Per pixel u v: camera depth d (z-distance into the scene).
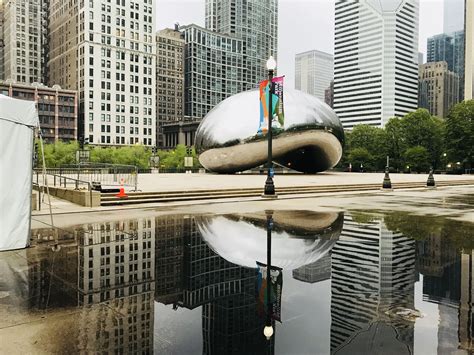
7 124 8.05
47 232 10.28
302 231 10.51
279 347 4.00
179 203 17.36
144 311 4.97
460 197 21.98
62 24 137.25
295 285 6.04
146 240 9.30
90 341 4.08
